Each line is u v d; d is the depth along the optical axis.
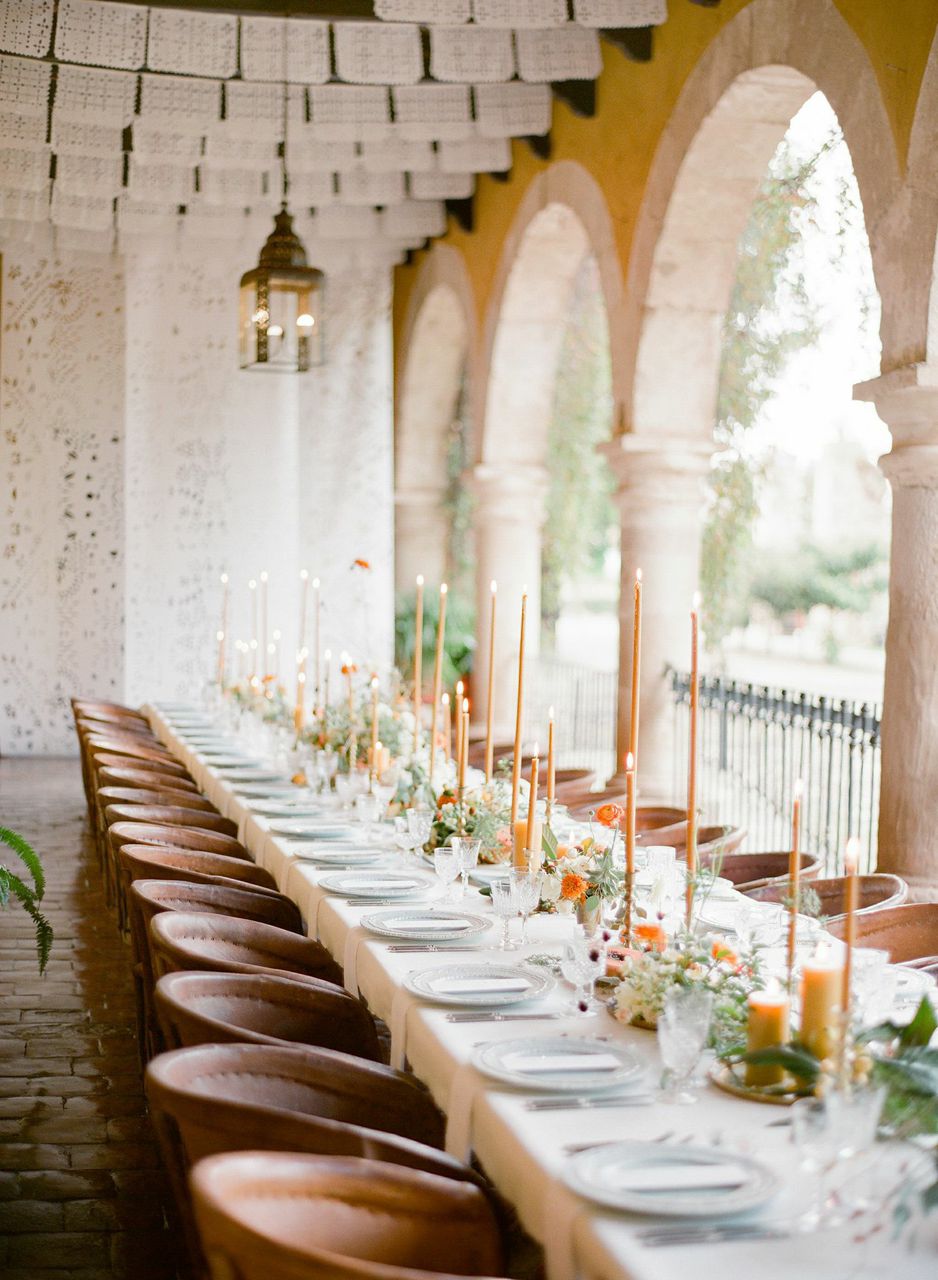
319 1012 3.00
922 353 4.59
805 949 2.88
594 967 2.73
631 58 6.82
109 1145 3.77
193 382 11.23
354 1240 2.03
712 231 6.76
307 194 9.27
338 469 11.55
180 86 7.59
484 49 6.84
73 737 11.25
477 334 9.93
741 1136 2.14
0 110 7.36
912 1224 1.83
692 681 2.78
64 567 11.13
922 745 4.72
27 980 5.33
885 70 4.78
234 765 6.64
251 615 11.36
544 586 12.48
